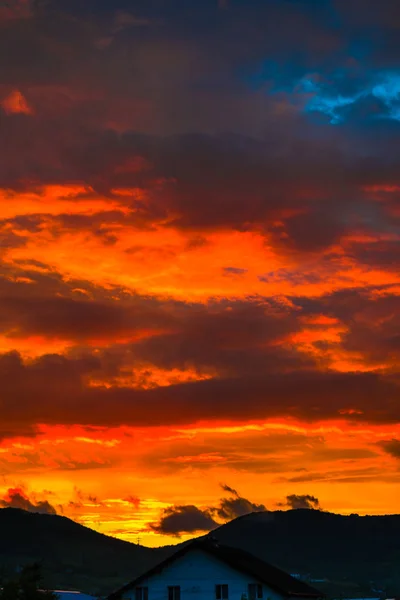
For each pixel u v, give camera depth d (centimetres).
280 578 9888
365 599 17700
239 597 9406
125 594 9762
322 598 10075
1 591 7288
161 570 9725
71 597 13825
